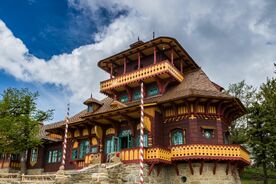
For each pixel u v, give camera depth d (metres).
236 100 27.19
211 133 26.98
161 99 28.45
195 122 26.62
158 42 31.42
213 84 32.94
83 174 22.38
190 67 36.09
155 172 25.14
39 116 37.41
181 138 27.06
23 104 37.41
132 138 28.81
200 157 24.36
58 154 38.59
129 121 28.78
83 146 34.34
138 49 32.94
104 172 21.50
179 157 25.08
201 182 24.73
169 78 30.97
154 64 31.05
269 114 34.62
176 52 33.12
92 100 35.50
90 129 33.72
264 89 37.44
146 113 27.30
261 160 33.81
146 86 32.66
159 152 24.14
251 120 35.66
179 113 27.73
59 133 37.81
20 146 35.88
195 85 29.95
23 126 35.88
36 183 25.30
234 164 26.38
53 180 24.91
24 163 37.97
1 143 35.22
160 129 27.81
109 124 31.61
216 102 27.41
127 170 24.45
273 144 33.12
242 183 36.66
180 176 25.75
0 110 36.47
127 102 33.41
